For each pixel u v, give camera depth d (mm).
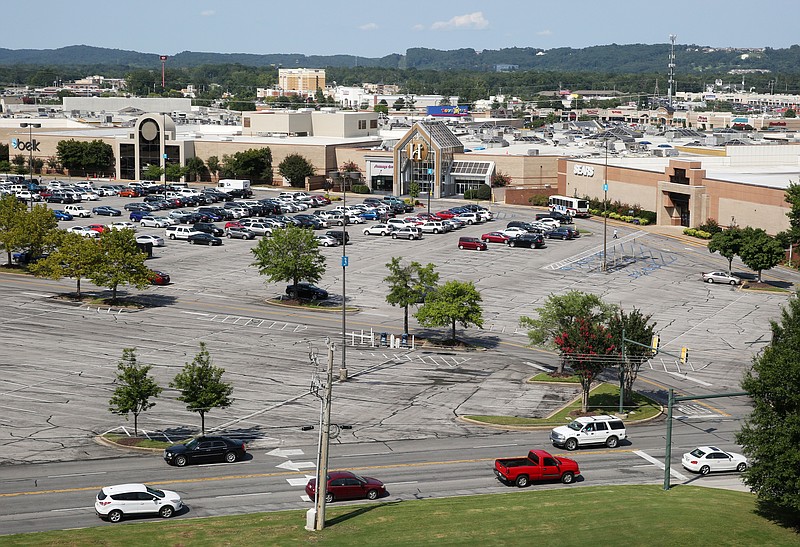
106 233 106250
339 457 65000
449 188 197500
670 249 143500
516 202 189750
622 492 58844
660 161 186250
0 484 58156
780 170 179250
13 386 77062
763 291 118125
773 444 53094
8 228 120250
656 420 75750
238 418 72062
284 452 65625
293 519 53125
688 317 105312
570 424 69500
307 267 107438
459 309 92562
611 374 87312
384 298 110875
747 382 56344
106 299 105938
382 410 75062
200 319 99625
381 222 161125
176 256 130625
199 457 62906
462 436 70125
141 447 65562
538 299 111438
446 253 136125
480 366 87812
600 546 49281
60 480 59156
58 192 178000
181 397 67875
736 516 53938
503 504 55844
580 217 171875
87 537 49281
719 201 154625
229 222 150125
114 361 84312
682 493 58875
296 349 90250
